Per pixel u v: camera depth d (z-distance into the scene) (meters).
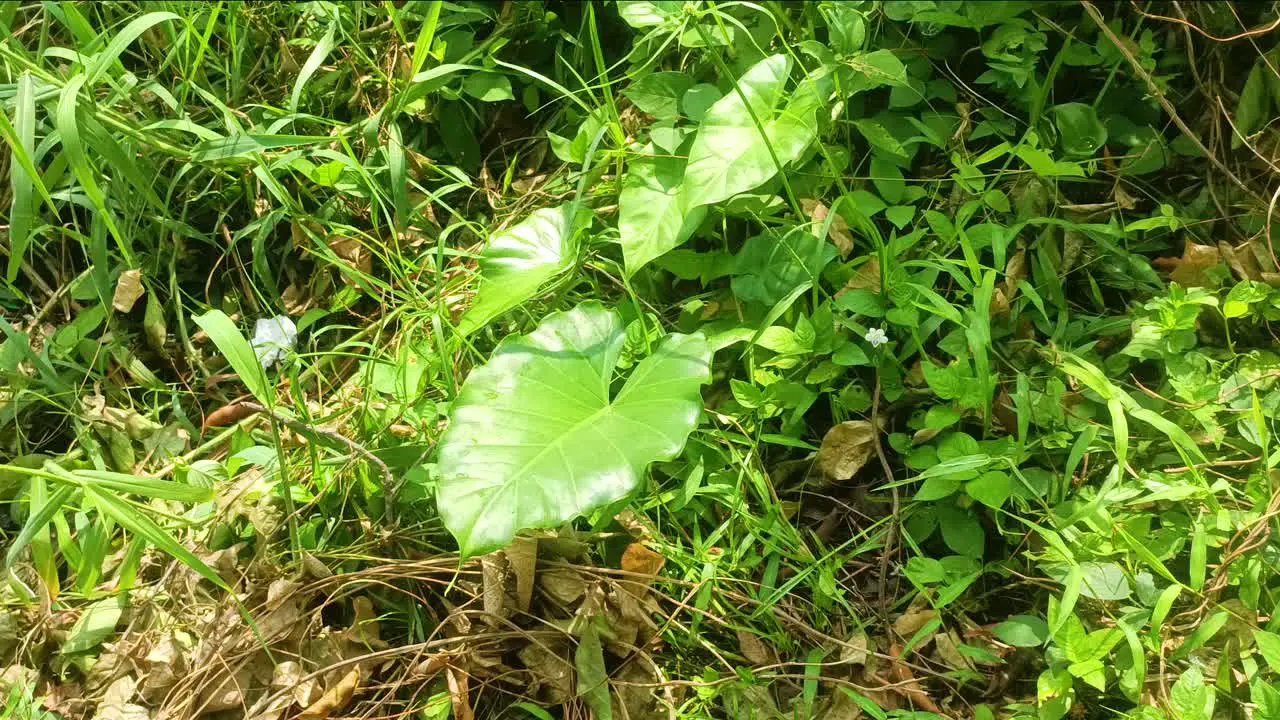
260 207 1.44
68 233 1.32
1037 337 1.23
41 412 1.34
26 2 1.59
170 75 1.54
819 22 1.40
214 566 1.12
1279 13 1.31
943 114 1.35
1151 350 1.12
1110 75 1.29
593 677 1.01
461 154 1.50
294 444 1.17
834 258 1.22
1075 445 1.05
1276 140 1.28
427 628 1.09
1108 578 0.98
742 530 1.13
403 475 1.14
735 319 1.24
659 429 0.98
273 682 1.04
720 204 1.24
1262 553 0.99
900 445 1.12
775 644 1.05
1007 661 1.01
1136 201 1.29
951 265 1.19
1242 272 1.20
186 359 1.38
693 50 1.43
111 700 1.05
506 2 1.51
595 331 1.11
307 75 1.37
